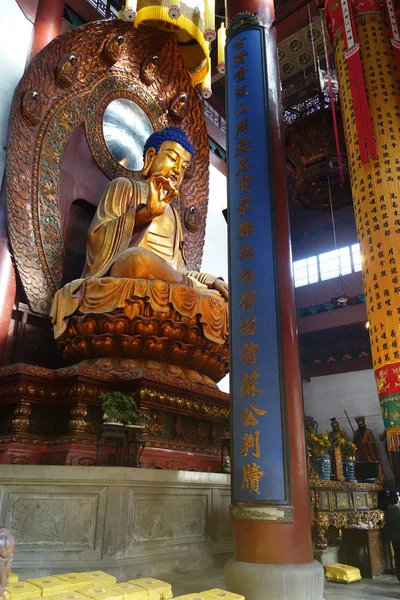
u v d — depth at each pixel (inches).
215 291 306.0
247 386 169.8
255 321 175.8
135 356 270.7
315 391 658.8
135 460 201.8
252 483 158.4
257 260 183.5
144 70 404.5
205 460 263.1
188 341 278.4
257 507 154.6
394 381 221.6
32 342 308.3
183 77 434.9
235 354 177.5
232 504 161.9
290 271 186.4
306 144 483.5
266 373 168.7
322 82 477.7
